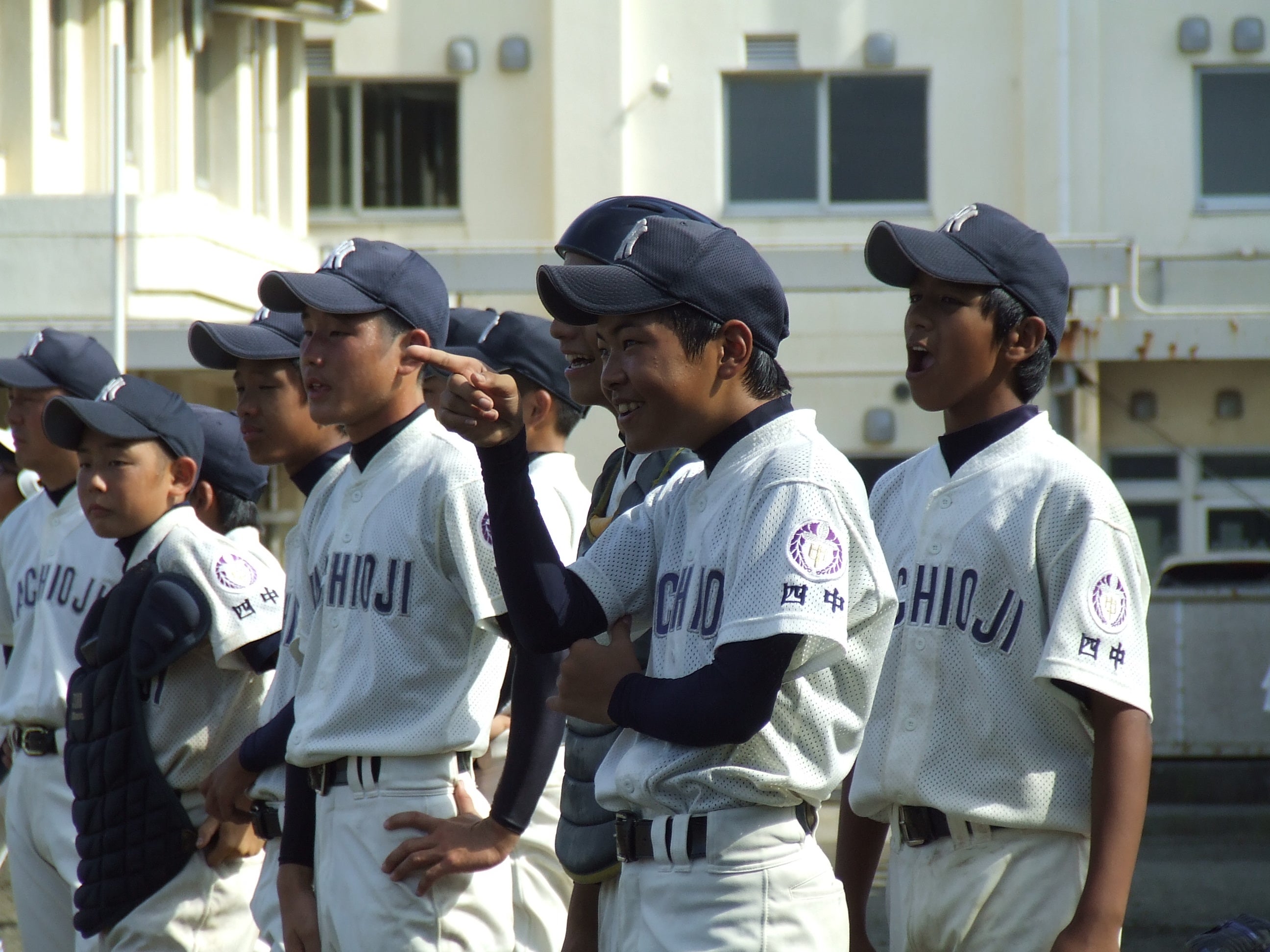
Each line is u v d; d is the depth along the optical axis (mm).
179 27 52781
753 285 9406
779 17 59469
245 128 56094
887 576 9359
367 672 12523
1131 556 10680
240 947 16047
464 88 60469
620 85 59281
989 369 11062
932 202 59344
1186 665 39469
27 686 17750
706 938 9102
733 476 9414
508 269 44156
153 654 15344
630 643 9555
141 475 15945
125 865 15523
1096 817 10258
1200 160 59344
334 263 12836
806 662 8906
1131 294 54906
